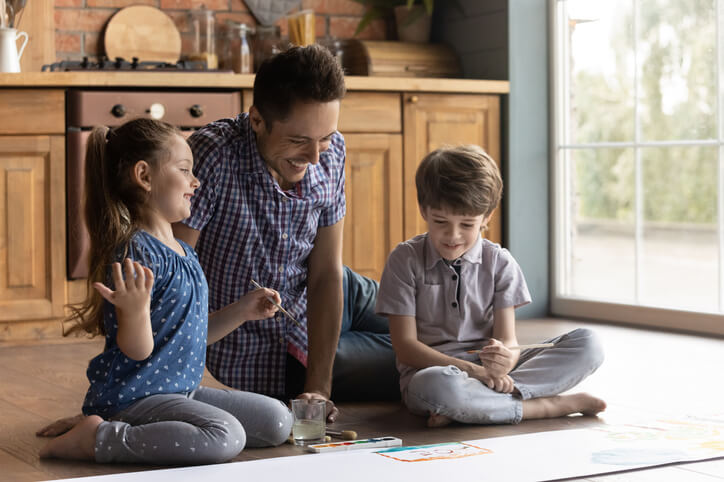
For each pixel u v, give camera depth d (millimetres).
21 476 1564
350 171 3590
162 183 1750
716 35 3291
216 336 1873
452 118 3740
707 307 3439
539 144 3861
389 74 3859
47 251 3225
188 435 1603
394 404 2234
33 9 3711
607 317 3678
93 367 1718
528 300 2115
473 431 1887
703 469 1541
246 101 3422
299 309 2197
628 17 3584
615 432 1831
